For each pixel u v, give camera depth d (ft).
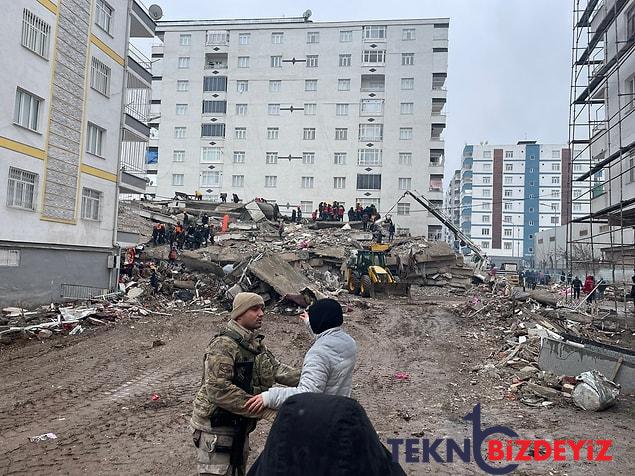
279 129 189.78
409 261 99.50
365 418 6.53
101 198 70.64
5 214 52.16
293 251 96.07
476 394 29.55
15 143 53.36
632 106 56.85
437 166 183.62
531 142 298.97
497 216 293.84
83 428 21.91
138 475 17.06
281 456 6.28
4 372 32.76
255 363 10.56
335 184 187.11
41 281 57.77
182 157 193.16
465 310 63.05
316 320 10.52
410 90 185.47
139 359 37.01
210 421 10.17
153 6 97.76
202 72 194.18
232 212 137.80
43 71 57.62
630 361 29.01
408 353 42.45
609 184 55.83
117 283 71.67
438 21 185.68
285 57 190.80
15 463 17.93
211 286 71.15
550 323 51.62
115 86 74.02
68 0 62.08
